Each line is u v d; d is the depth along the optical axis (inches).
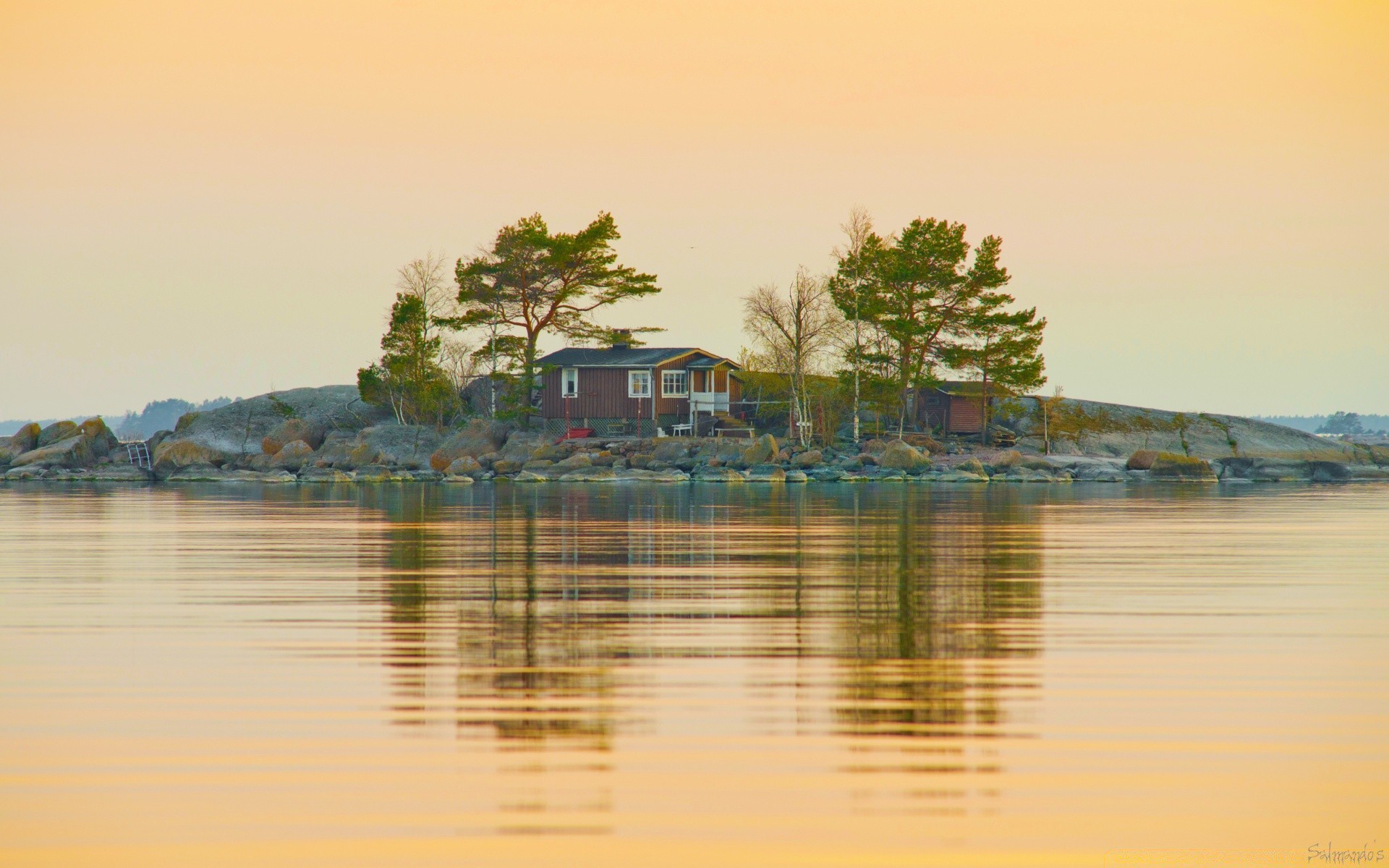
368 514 6476.4
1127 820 1362.0
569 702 1824.6
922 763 1530.5
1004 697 1854.1
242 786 1449.3
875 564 3727.9
